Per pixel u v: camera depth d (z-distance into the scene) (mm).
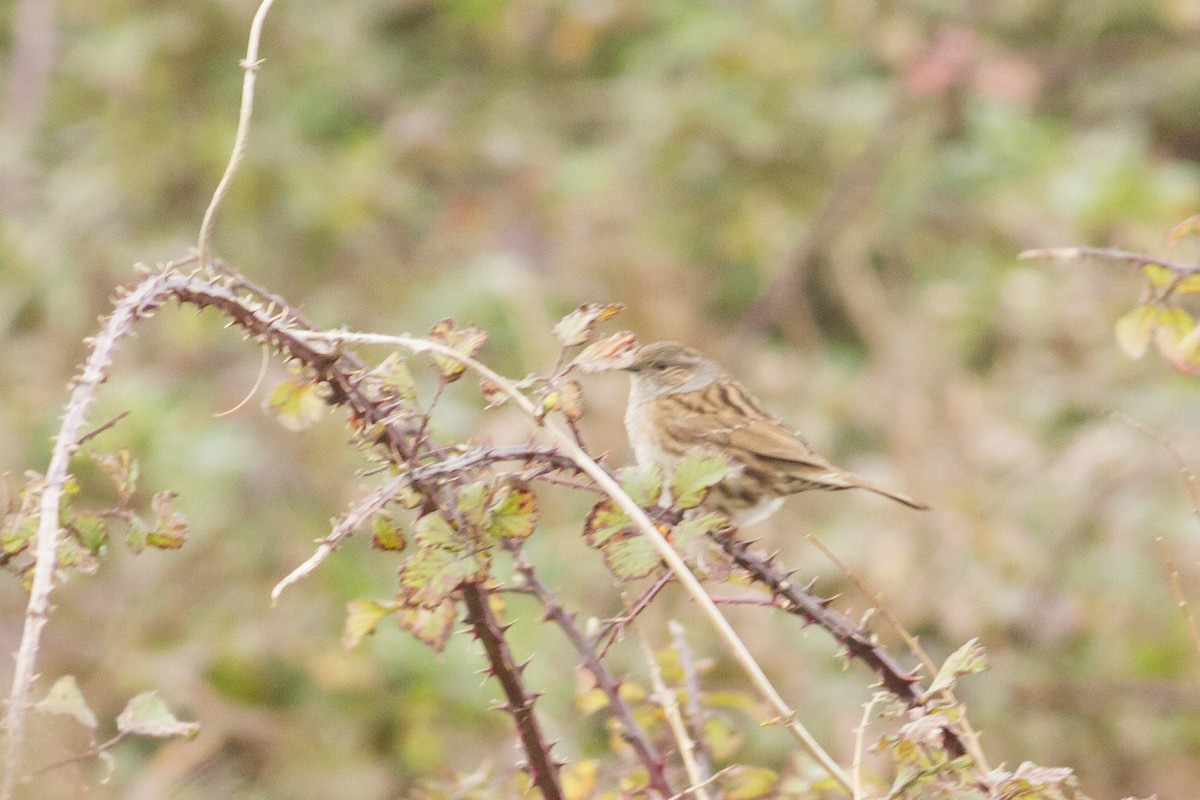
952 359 12922
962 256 14141
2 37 15258
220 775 9461
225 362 12828
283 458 11562
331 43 14773
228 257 13531
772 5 15273
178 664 10258
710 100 14406
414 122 14492
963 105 14586
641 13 15461
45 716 4684
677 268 13672
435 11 15789
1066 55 16141
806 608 5066
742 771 5480
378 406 4574
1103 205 12969
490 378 4555
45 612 3723
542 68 15383
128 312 4262
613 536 4504
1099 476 11586
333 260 13750
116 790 9195
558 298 13266
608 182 14055
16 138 13648
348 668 10133
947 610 10914
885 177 14367
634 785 5457
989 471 11898
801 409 12898
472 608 4590
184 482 11047
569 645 10102
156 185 13633
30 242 12820
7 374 12156
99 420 11109
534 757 4734
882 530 11461
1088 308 12891
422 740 9781
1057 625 10969
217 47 14312
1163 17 16078
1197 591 11234
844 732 9758
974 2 15586
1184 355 5910
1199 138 16156
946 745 4816
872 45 15352
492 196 14125
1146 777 10250
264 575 11070
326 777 9977
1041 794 4426
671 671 5824
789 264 13938
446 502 4500
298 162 13758
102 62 13852
